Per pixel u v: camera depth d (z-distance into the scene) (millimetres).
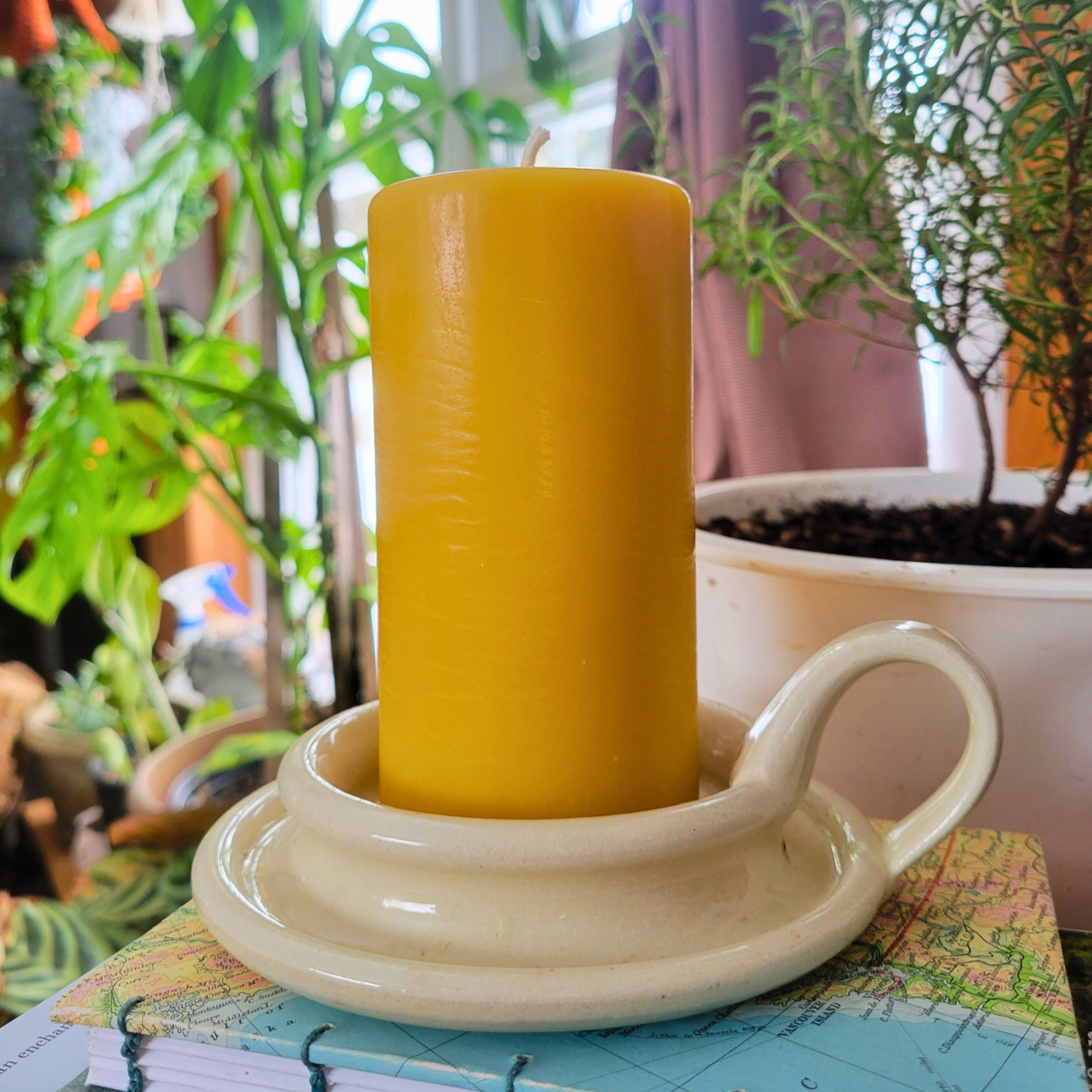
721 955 217
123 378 1649
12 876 1552
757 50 716
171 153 1109
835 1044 225
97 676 1647
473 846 223
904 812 385
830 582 376
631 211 239
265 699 1229
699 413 780
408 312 247
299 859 268
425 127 1479
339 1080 225
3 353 1560
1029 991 247
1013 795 366
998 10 341
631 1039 227
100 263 1181
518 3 1023
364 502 1516
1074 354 377
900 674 371
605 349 239
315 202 1065
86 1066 279
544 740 248
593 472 242
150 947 275
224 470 1782
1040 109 434
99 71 1590
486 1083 212
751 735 263
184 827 902
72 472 1110
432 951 227
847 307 668
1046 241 417
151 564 1931
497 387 238
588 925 228
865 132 389
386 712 272
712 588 432
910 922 283
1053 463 571
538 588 244
